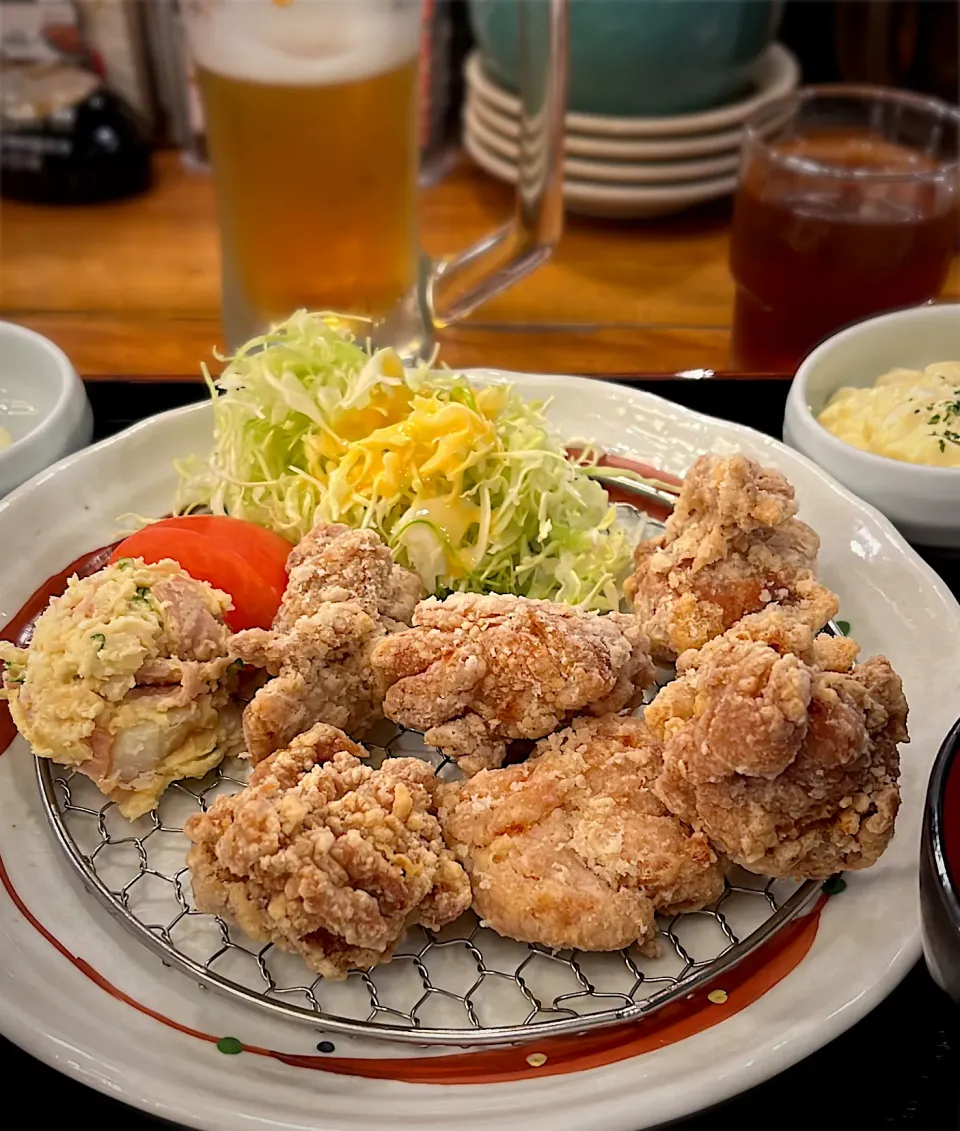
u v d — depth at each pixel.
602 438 0.29
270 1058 0.16
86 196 0.40
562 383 0.30
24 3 0.42
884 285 0.31
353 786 0.18
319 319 0.28
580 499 0.26
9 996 0.16
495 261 0.36
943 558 0.26
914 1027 0.17
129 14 0.41
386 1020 0.17
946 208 0.31
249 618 0.23
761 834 0.17
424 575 0.24
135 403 0.30
